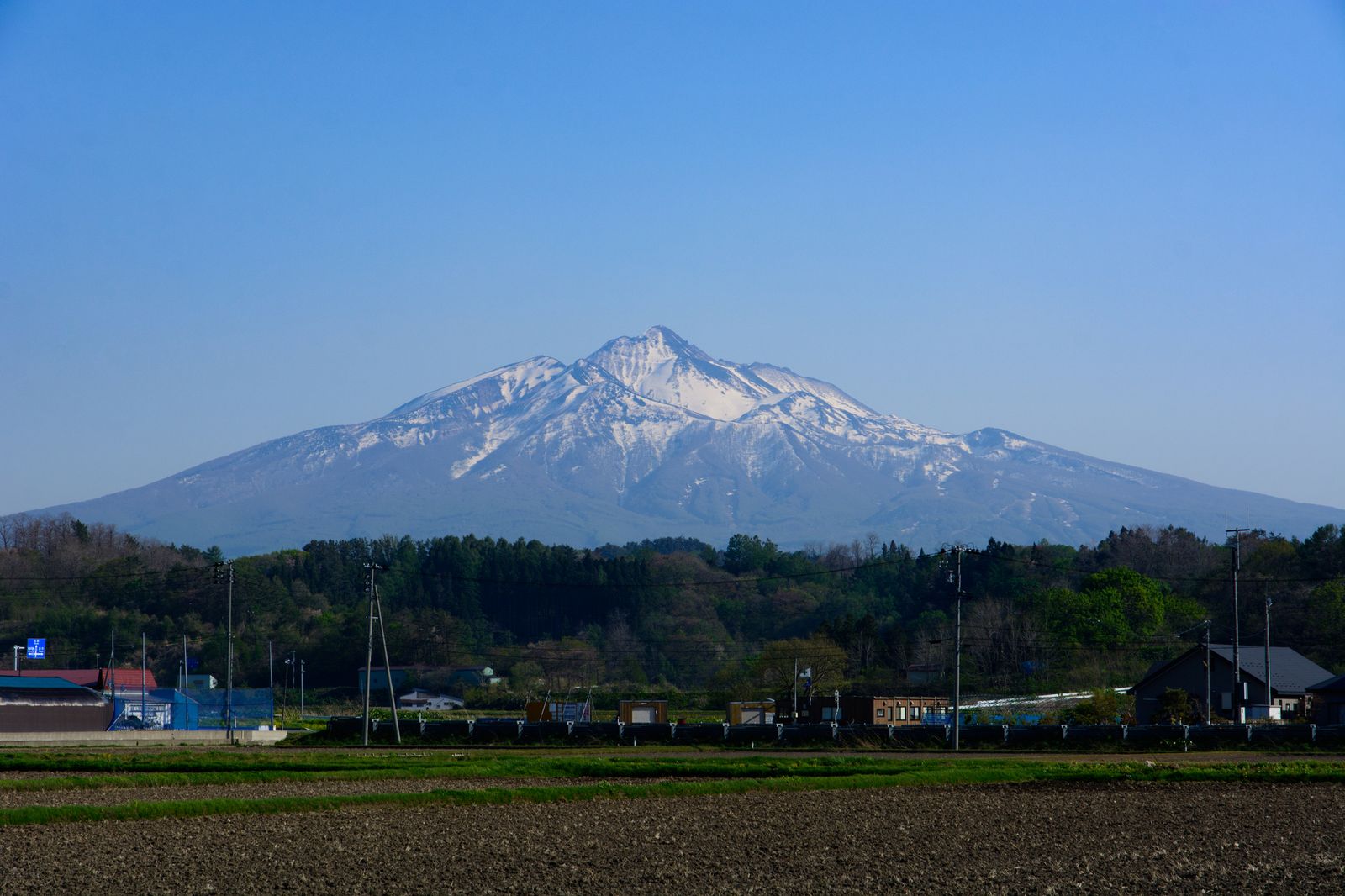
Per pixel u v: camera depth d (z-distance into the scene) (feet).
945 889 90.74
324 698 506.07
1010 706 365.40
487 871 97.14
